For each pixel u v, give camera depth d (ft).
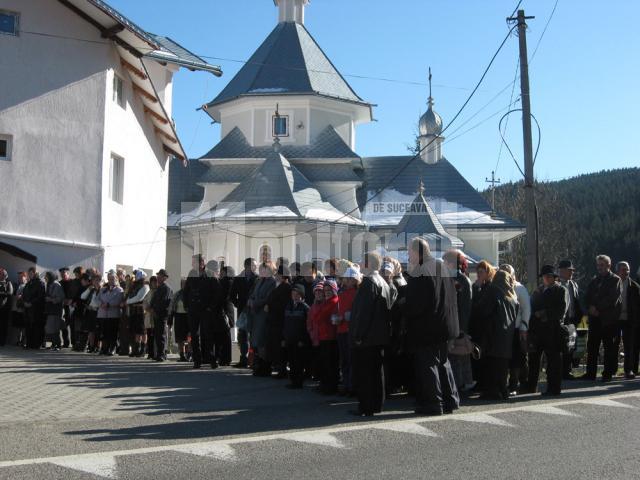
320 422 29.12
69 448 23.76
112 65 74.33
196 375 44.75
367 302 30.48
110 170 76.13
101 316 58.39
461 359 37.63
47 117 69.31
